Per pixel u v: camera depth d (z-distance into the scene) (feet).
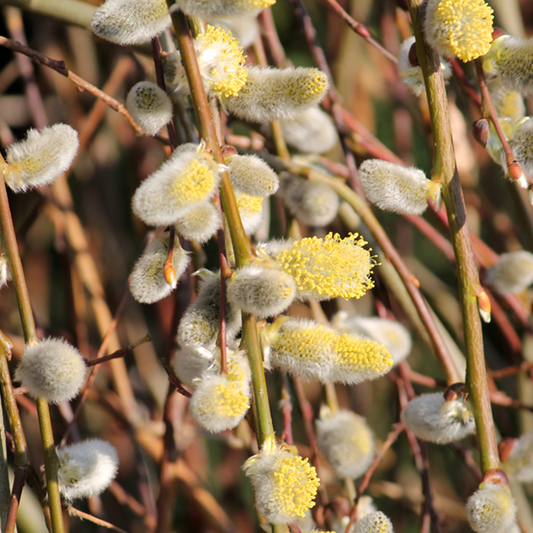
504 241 3.79
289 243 2.47
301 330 2.49
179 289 2.90
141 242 3.89
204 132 2.45
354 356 2.48
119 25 2.49
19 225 3.78
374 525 2.52
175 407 2.96
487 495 2.54
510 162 2.52
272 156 2.94
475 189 3.73
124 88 3.88
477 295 2.57
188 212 2.43
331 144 3.00
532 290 3.75
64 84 3.91
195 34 2.51
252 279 2.42
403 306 2.99
